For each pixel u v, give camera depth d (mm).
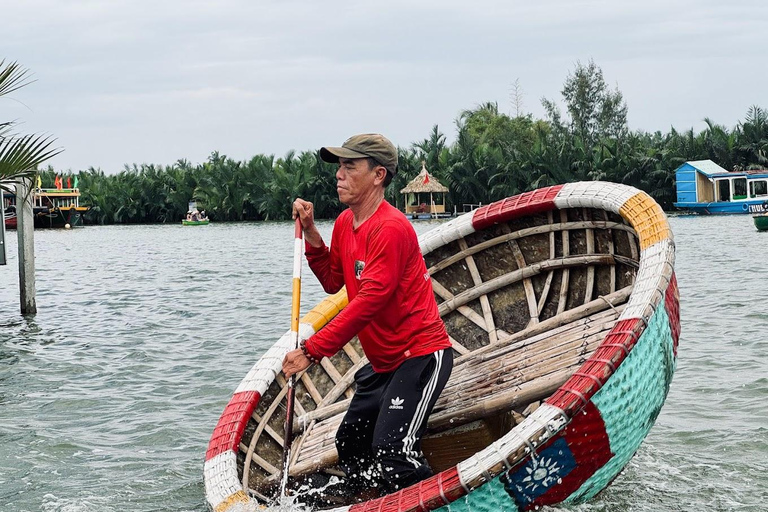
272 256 27406
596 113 65500
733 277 15180
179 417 7008
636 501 4742
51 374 8805
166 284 18766
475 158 53875
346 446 4375
